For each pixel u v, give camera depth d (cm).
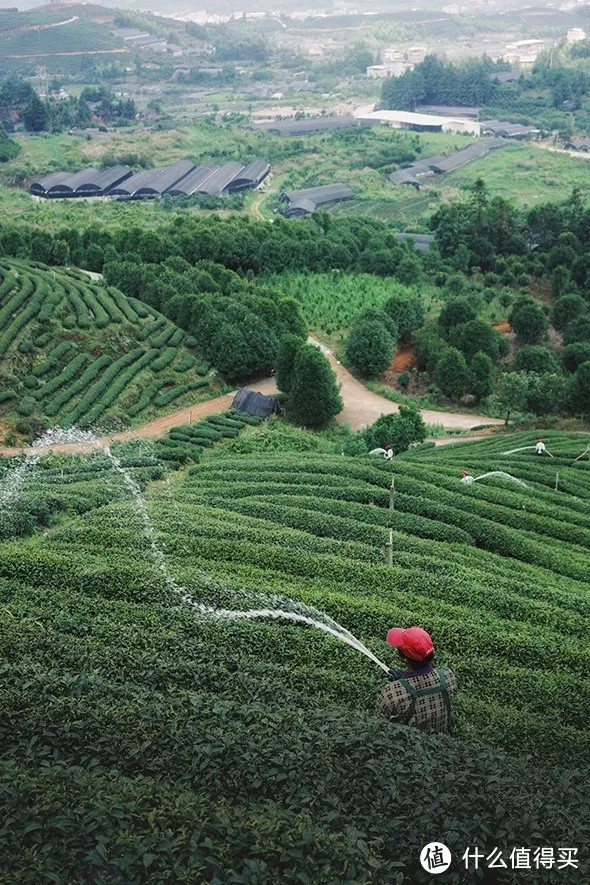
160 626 2352
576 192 14312
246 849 1102
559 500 4916
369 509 4200
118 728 1441
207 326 8375
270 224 13025
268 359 8294
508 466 5575
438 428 7812
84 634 2241
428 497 4609
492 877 1173
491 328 9431
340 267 11869
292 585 2894
